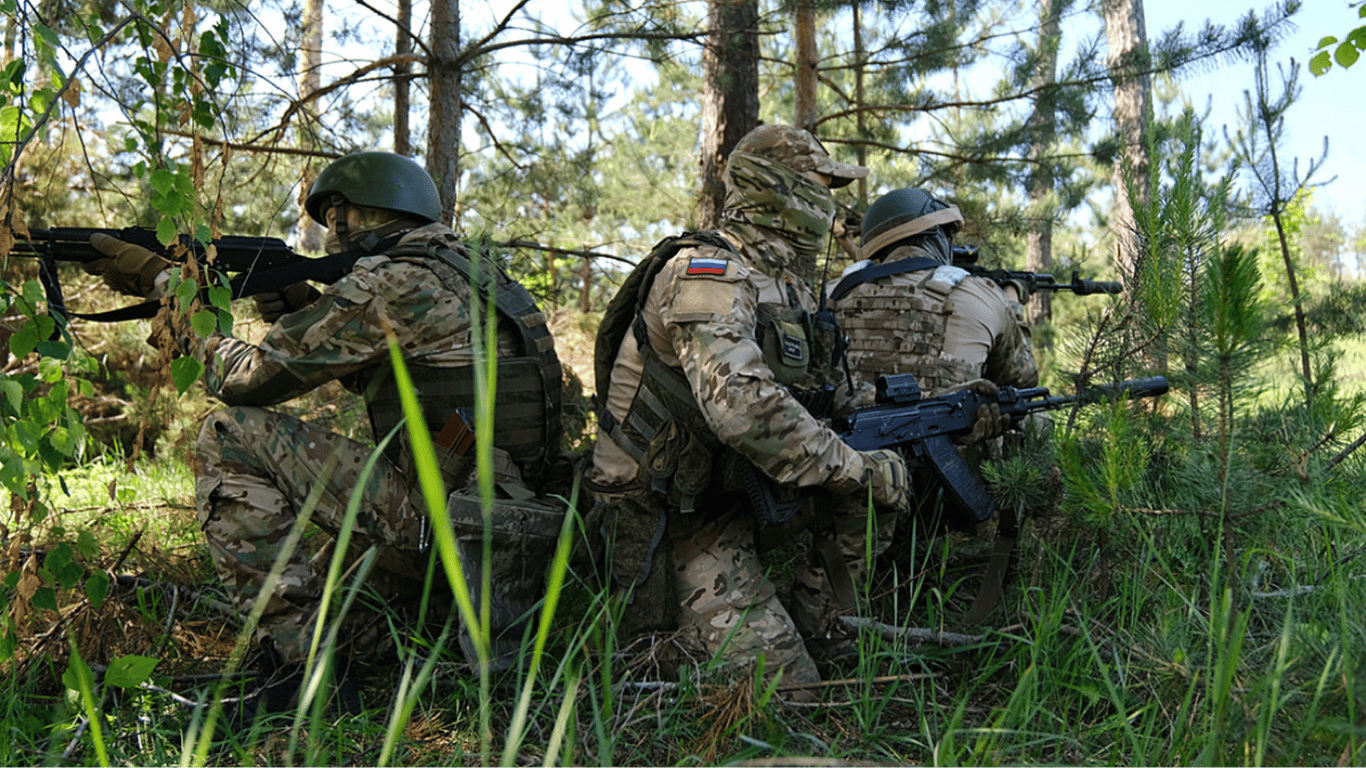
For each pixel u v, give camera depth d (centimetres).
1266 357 214
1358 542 223
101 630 263
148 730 209
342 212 283
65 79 207
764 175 272
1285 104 375
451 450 257
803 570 300
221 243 267
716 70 629
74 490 446
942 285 332
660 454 256
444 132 470
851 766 165
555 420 282
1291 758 158
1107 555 250
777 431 241
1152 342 249
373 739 216
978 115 781
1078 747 188
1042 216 678
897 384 274
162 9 217
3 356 579
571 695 142
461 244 277
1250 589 209
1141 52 628
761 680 209
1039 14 696
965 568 296
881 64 693
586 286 1270
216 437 260
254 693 229
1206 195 233
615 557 259
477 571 245
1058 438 250
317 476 263
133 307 263
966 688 234
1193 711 192
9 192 200
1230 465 206
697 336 247
